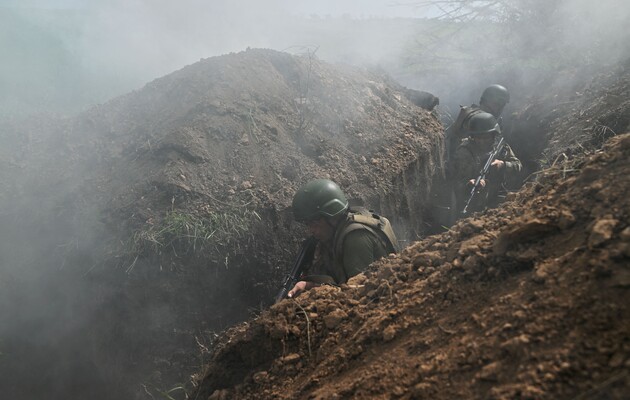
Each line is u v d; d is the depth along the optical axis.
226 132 5.48
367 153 6.13
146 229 4.56
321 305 2.69
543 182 2.64
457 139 7.11
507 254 2.13
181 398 4.19
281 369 2.54
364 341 2.30
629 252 1.71
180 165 5.08
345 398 2.03
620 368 1.47
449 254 2.46
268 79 6.38
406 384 1.91
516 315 1.83
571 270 1.84
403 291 2.45
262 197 5.02
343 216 3.55
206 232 4.58
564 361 1.57
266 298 4.74
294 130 5.93
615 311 1.62
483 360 1.78
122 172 5.30
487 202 6.57
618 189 2.04
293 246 4.97
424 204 6.67
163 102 6.21
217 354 2.86
